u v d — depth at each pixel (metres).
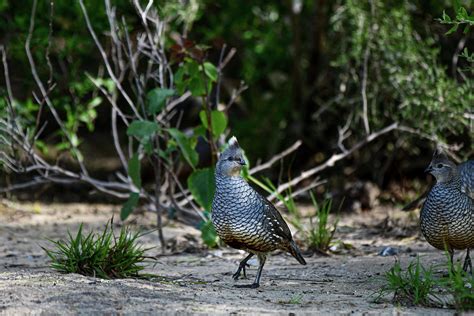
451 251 9.77
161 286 8.77
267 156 18.97
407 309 7.89
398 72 15.94
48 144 19.42
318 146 18.64
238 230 9.19
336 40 17.70
